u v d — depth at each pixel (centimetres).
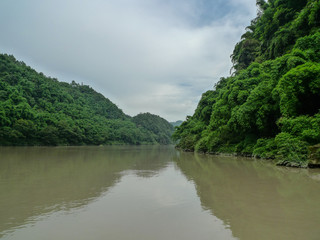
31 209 581
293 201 635
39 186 881
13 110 6631
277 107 1920
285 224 462
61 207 598
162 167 1545
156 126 17812
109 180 1027
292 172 1188
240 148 2538
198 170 1362
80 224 473
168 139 17338
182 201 659
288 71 1670
